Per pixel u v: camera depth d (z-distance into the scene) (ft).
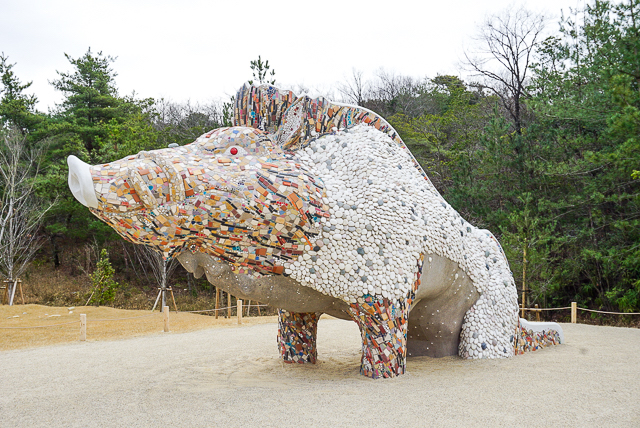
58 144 73.05
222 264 15.72
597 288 46.37
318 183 16.29
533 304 44.09
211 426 12.17
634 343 24.62
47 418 13.39
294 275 15.70
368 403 13.74
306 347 20.27
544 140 48.32
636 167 37.06
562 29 45.50
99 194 13.88
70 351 26.16
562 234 46.57
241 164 15.74
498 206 52.01
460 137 70.38
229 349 24.99
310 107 17.37
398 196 16.98
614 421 12.13
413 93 98.58
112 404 14.55
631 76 34.96
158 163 14.67
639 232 40.42
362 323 16.67
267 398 14.53
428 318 19.93
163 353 24.40
